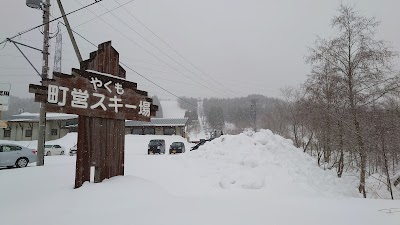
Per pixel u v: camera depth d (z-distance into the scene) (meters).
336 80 15.21
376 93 14.63
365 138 15.12
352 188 14.92
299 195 9.80
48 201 6.18
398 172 22.41
